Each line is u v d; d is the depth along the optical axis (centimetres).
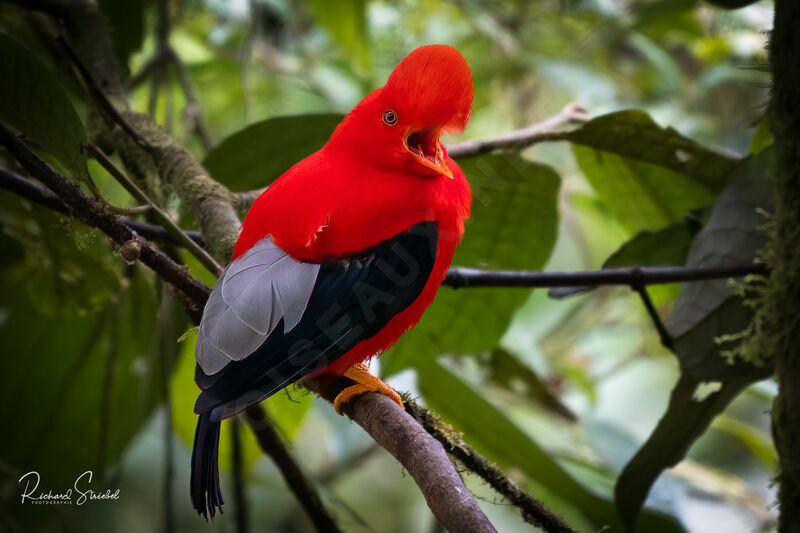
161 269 454
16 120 470
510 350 869
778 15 430
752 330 514
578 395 998
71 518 812
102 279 701
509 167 674
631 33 1038
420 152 514
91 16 719
